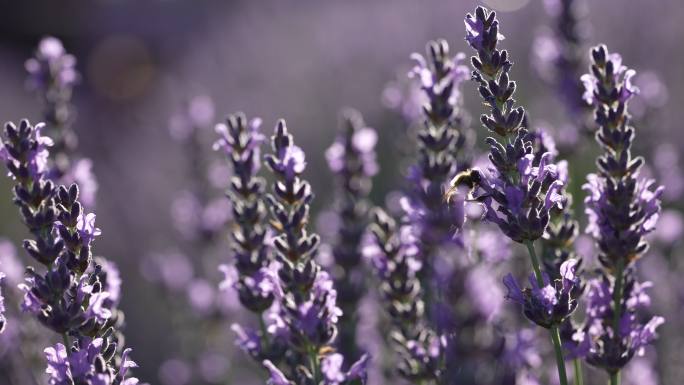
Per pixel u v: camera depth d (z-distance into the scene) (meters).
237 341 4.35
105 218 11.37
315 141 12.38
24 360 5.42
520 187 3.40
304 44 15.13
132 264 10.66
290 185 3.75
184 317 7.95
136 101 21.09
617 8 12.38
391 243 4.53
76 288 3.41
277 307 4.10
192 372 7.71
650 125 7.41
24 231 12.55
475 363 4.04
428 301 4.70
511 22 12.46
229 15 19.80
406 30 14.09
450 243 4.32
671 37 11.77
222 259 7.72
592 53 3.59
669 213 6.96
